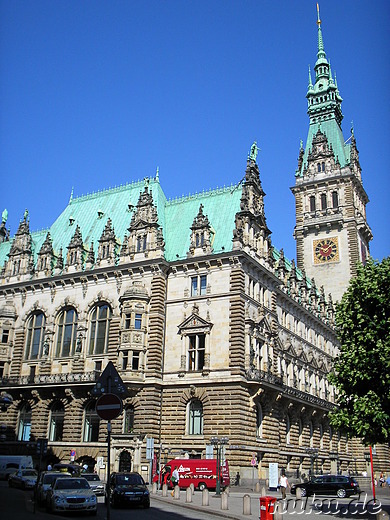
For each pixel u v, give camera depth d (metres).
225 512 39.06
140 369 70.62
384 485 98.88
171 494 53.16
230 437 64.25
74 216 94.69
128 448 68.06
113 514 37.09
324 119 134.12
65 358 78.25
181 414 68.56
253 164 80.88
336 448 102.00
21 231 91.00
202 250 74.12
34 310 84.06
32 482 55.62
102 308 78.19
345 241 117.81
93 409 73.94
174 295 74.31
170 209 85.38
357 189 126.50
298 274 106.56
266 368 73.94
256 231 78.19
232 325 68.56
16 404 79.69
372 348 41.53
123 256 78.19
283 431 78.44
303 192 125.69
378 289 42.25
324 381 102.88
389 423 39.44
